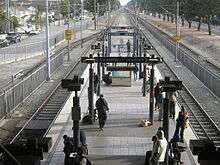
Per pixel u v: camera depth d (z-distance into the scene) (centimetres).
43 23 11481
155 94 2481
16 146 922
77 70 4353
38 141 972
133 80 3575
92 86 2209
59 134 2047
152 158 1483
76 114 1642
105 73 3622
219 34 8675
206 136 2117
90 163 1441
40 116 2527
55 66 4206
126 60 2164
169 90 1625
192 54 5644
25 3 12144
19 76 3650
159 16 16912
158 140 1468
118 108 2570
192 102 2892
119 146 1850
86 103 2719
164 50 6228
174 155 1562
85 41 7919
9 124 2294
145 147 1839
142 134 2038
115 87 3278
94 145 1859
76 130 1648
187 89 3198
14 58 4997
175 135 1845
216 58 5184
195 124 2348
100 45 4469
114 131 2083
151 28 10231
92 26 12106
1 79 3672
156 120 2302
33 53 5638
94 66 4003
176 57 4941
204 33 8869
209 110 2667
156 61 2188
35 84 3225
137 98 2873
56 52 5841
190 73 4134
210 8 8106
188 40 7681
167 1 11581
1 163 906
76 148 1582
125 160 1673
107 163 1638
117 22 13275
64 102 2822
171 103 2292
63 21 14188
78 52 6141
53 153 1766
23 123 2306
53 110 2673
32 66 4459
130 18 16538
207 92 3241
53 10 12875
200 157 987
